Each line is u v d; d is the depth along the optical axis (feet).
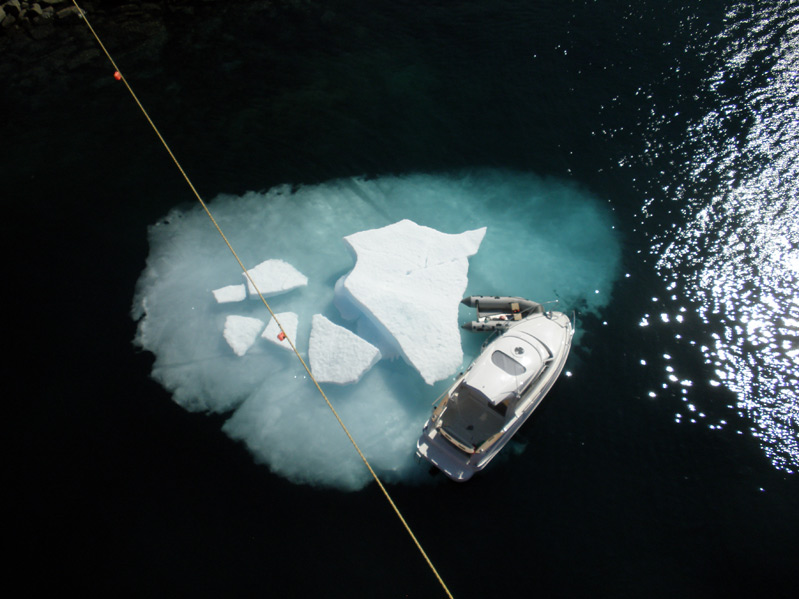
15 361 59.52
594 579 47.11
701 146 77.25
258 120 82.33
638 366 59.62
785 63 84.28
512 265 68.23
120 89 85.30
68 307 63.98
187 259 68.95
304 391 58.65
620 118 81.20
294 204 74.23
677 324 62.49
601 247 69.46
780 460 53.21
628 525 49.93
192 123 81.76
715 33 89.25
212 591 46.09
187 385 58.75
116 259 68.44
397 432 56.08
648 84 84.23
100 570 47.06
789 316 62.08
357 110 83.51
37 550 47.98
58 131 80.23
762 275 65.41
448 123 82.02
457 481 51.34
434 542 48.98
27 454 53.31
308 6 98.27
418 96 84.99
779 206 70.74
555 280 66.74
